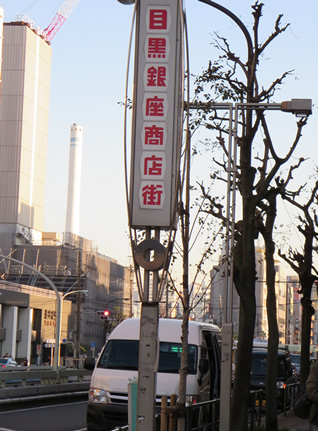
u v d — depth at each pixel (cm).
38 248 13525
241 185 1936
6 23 17188
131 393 1410
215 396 2111
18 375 3108
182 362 1390
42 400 3028
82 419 2417
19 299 9500
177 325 1975
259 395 2242
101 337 13200
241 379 1881
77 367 7462
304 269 3128
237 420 1872
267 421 2212
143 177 1173
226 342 1789
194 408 1489
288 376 3238
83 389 3700
